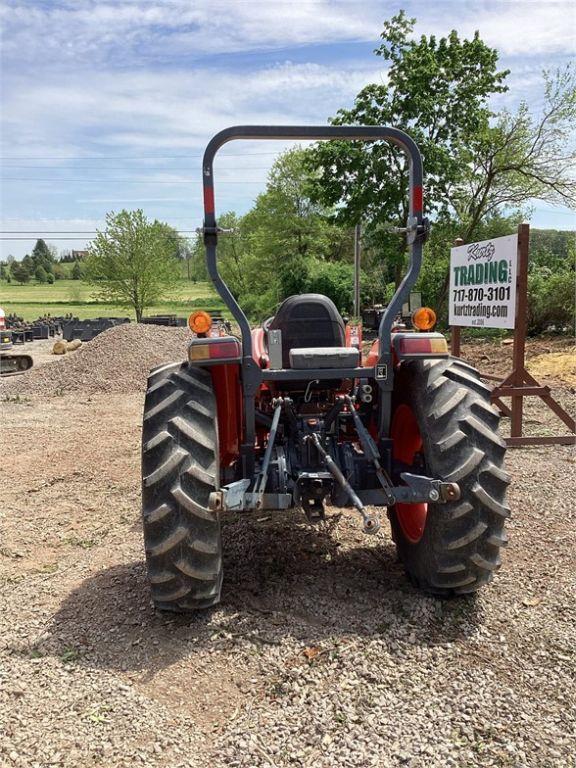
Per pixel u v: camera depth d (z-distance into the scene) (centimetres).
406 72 1992
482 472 302
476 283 688
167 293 3862
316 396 400
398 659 279
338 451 350
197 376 328
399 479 346
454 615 315
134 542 429
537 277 1866
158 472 291
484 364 1268
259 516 463
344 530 435
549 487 506
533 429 707
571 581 350
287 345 382
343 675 269
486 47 2025
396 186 1958
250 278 4666
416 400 329
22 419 859
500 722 240
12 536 446
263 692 261
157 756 227
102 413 891
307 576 363
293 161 4272
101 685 268
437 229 2059
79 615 328
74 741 235
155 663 282
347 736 232
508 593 337
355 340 420
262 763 221
